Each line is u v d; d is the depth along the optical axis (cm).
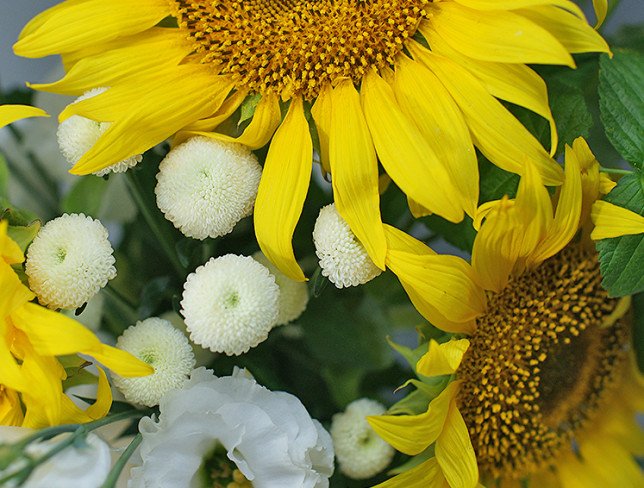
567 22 36
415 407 37
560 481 41
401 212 40
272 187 37
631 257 37
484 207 36
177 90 38
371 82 38
